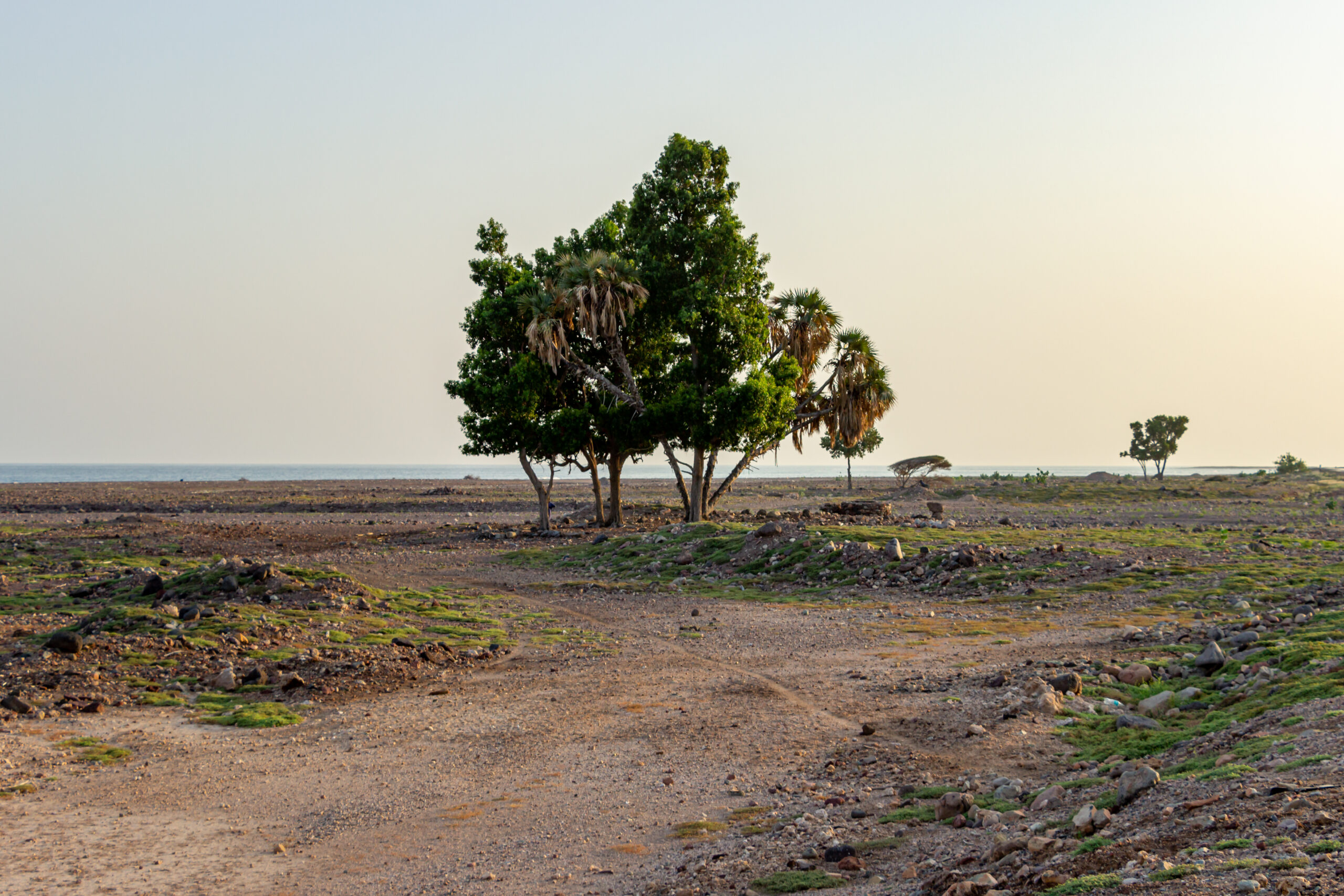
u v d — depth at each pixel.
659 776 11.14
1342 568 25.52
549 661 18.80
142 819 9.92
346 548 43.88
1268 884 4.90
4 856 8.77
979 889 6.16
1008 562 29.36
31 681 15.68
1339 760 7.13
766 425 44.00
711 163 47.00
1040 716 12.47
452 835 9.36
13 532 50.09
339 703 15.33
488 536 48.62
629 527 48.88
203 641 18.47
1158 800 7.30
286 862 8.65
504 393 45.12
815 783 10.54
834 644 20.08
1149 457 119.19
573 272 45.28
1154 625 20.06
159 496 103.88
